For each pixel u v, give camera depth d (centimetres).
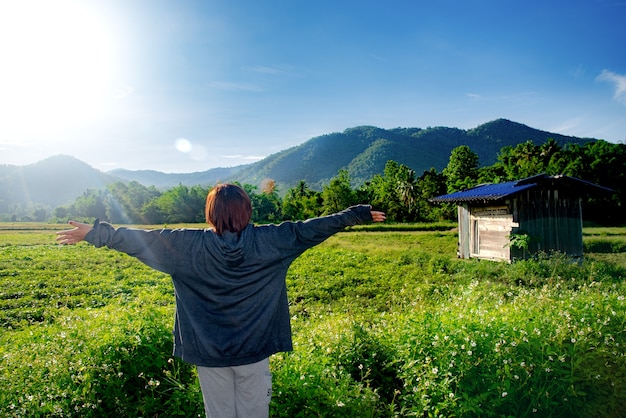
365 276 1452
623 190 5400
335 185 7669
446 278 1384
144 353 455
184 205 11681
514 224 1700
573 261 1761
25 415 358
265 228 267
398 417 393
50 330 593
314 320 773
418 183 7600
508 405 379
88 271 1912
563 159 5838
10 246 3528
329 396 362
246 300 253
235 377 261
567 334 434
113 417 385
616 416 381
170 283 1541
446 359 409
